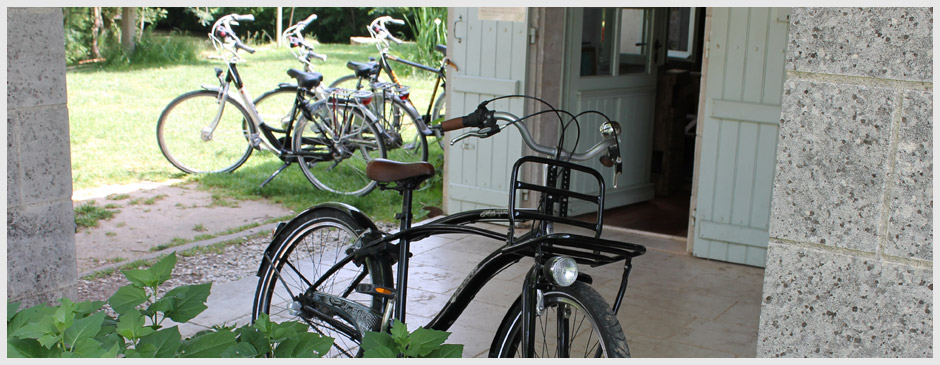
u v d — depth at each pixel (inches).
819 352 73.2
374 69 273.4
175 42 536.4
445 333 71.6
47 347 62.5
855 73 67.5
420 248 177.9
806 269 72.4
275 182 242.7
